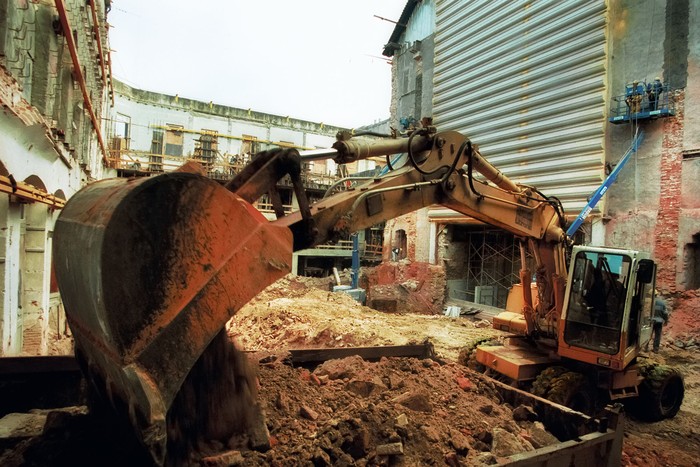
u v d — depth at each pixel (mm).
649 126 12078
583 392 6160
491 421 4082
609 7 12773
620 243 12539
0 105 4418
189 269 2010
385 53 23406
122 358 1823
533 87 14641
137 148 31234
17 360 4078
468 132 17219
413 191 4484
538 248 6750
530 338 7207
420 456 3215
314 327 10797
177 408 2363
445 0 18438
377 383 4176
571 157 13570
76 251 2031
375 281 20953
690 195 11328
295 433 3100
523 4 14938
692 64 11359
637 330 6414
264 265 2266
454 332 12383
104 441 2605
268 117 36000
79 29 8805
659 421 7301
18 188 5277
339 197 3826
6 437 3162
